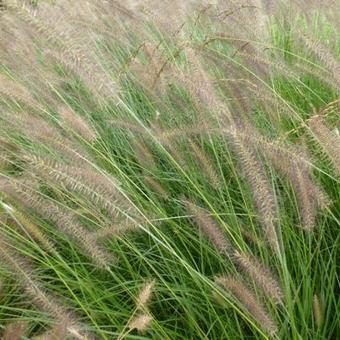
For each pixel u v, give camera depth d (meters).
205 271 0.75
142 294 0.55
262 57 0.85
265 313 0.55
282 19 1.25
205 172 0.79
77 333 0.51
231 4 1.07
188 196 0.84
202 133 0.77
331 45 1.09
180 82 0.75
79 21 1.11
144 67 0.90
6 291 0.68
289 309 0.58
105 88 0.73
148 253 0.73
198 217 0.65
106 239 0.74
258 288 0.63
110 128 0.99
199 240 0.74
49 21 0.67
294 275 0.71
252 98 0.84
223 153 0.83
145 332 0.66
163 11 1.11
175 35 1.02
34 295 0.55
